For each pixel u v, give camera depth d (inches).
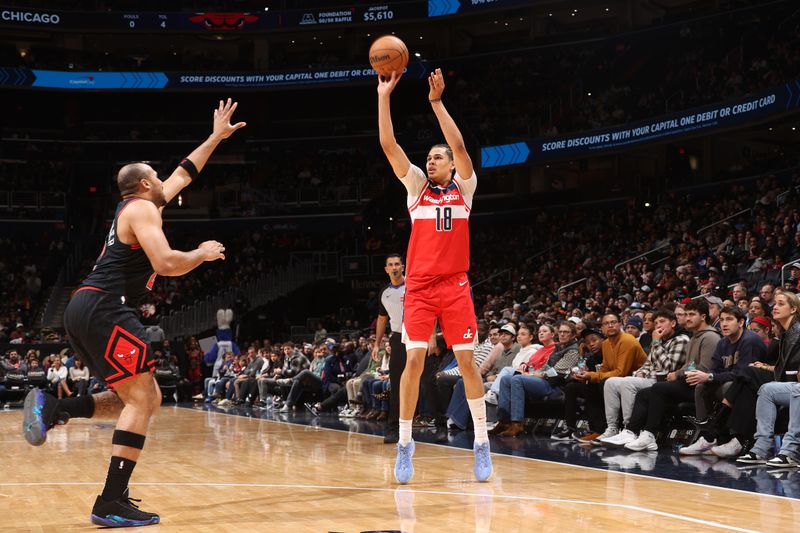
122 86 1147.9
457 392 365.4
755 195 728.3
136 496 175.9
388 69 191.3
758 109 746.2
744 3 909.2
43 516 153.1
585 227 898.7
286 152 1229.7
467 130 1048.2
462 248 199.2
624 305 510.9
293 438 329.7
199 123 1269.7
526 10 1121.4
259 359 626.5
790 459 222.5
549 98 1070.4
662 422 288.5
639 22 1091.9
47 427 146.8
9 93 1216.8
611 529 135.6
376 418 450.6
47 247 1048.2
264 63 1230.9
